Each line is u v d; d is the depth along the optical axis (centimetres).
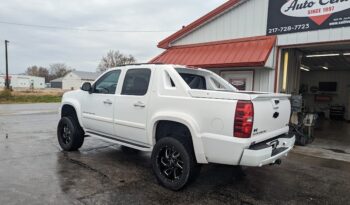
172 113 408
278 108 414
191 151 401
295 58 1053
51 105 2294
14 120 1205
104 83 548
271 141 410
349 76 1775
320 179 486
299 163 589
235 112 346
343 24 714
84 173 471
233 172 505
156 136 450
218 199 384
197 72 520
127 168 507
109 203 359
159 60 1062
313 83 1922
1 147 649
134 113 468
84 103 577
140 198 379
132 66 498
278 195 406
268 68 852
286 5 814
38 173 463
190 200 378
